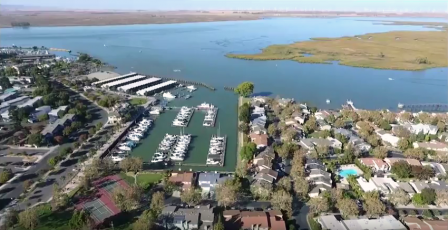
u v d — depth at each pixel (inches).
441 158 5974.4
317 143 6373.0
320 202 4399.6
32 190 4938.5
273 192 4751.5
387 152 6072.8
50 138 6584.6
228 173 5561.0
